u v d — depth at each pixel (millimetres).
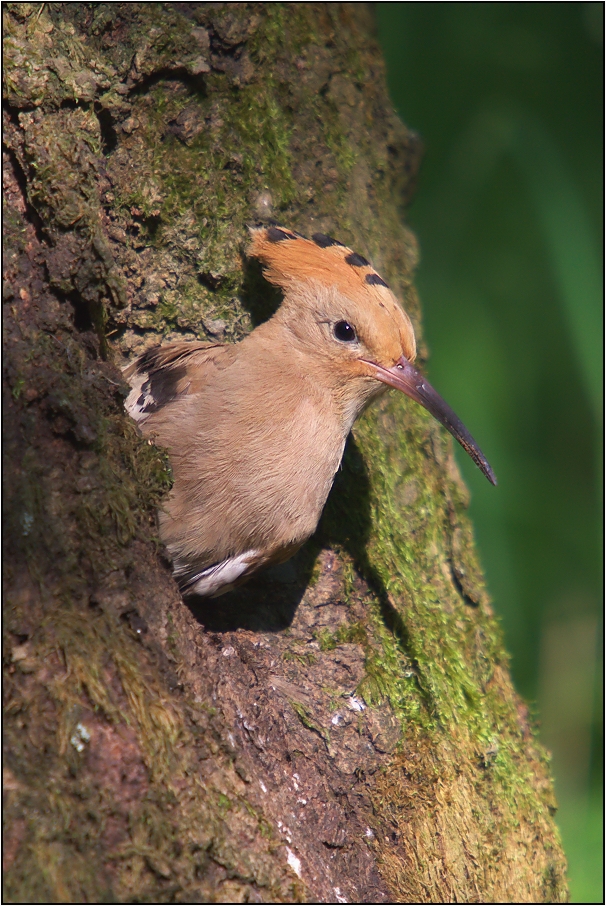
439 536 8070
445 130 13539
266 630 6758
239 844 4930
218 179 7023
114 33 6520
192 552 6223
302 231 7492
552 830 7703
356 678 6848
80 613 5023
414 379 6859
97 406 5602
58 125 5715
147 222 6797
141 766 4727
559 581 11531
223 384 6391
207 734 5203
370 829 6566
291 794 6039
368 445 7590
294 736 6336
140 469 5859
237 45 7051
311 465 6438
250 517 6227
